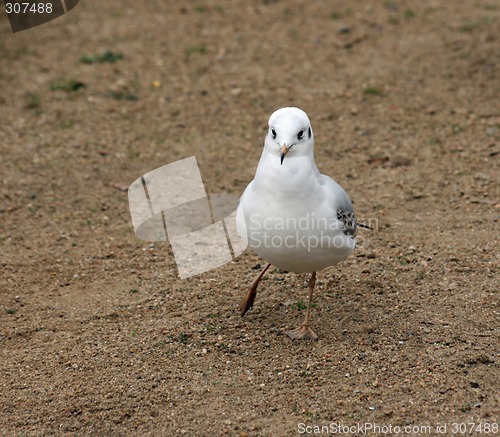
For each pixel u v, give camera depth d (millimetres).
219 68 18453
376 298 10336
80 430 8125
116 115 16484
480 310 9906
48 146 15219
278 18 20969
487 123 15711
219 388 8672
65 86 17438
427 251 11422
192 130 15969
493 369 8773
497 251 11273
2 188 13680
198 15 21156
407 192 13367
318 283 10805
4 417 8328
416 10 21125
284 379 8781
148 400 8516
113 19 20875
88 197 13562
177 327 9883
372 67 18266
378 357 9094
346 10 21281
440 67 18047
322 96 17125
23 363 9211
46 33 19922
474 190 13258
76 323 10031
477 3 21547
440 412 8125
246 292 10383
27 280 11070
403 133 15555
